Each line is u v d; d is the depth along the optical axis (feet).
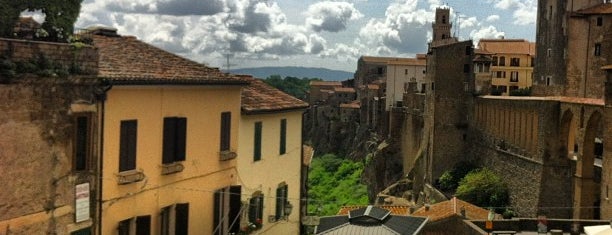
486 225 143.02
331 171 476.13
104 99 62.44
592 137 197.57
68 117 58.65
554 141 220.84
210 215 83.87
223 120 86.38
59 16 59.88
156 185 72.33
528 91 351.67
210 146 83.15
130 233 68.49
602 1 288.92
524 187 236.84
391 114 419.33
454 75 308.40
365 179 414.82
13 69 51.96
